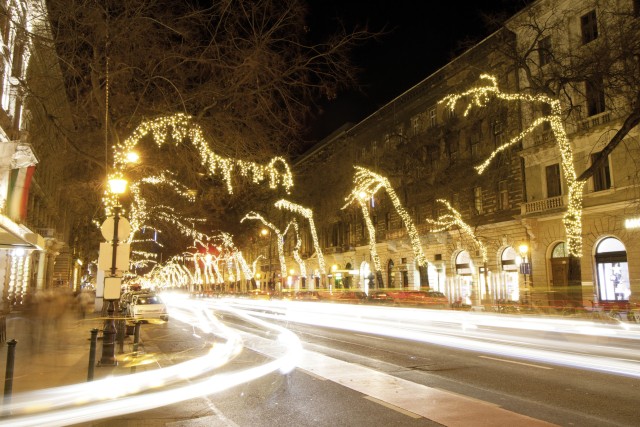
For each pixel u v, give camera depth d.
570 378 9.63
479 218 36.22
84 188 25.20
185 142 16.53
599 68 21.59
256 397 8.33
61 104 16.31
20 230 18.81
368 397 8.18
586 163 28.56
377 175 40.34
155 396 8.40
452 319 24.55
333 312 32.81
